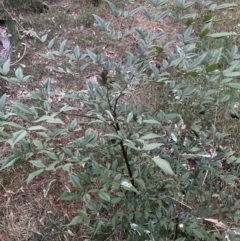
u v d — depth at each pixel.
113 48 3.92
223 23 4.15
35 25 4.09
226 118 3.10
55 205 2.65
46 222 2.57
